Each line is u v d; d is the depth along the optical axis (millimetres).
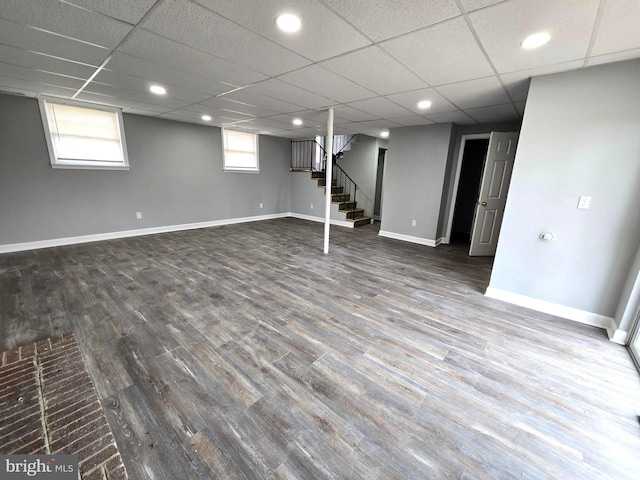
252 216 7531
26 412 1506
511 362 2062
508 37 1888
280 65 2514
